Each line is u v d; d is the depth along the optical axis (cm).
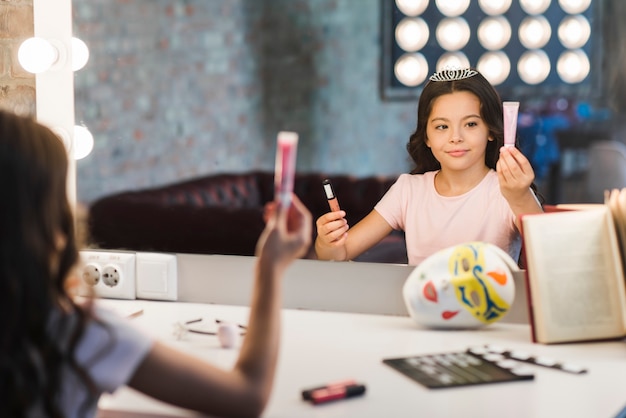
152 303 183
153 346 99
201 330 159
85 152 186
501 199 167
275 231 107
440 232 171
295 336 154
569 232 151
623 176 160
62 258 99
